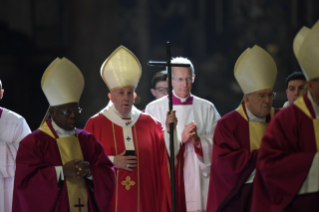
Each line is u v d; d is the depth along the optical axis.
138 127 9.96
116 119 9.95
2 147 9.13
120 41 37.19
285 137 7.31
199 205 10.41
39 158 8.18
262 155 7.34
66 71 8.30
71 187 8.26
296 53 7.62
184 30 38.53
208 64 38.53
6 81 28.80
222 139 8.69
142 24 37.47
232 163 8.38
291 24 36.56
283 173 7.12
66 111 8.26
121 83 9.60
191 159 10.57
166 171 9.80
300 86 9.12
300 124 7.27
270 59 8.56
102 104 33.84
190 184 10.52
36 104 29.19
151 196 9.62
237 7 37.84
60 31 32.03
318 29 7.07
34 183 7.96
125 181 9.52
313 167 6.95
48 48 30.89
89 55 34.22
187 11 38.44
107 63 9.73
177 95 11.06
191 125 10.03
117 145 9.76
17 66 29.09
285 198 7.15
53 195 7.98
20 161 8.09
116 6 35.62
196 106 11.07
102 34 34.66
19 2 29.38
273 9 36.91
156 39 38.44
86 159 8.55
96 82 34.12
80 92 8.53
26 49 29.62
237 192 8.34
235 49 38.19
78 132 8.69
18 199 8.12
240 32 37.94
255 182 7.53
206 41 38.41
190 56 38.69
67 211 8.19
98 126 9.91
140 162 9.66
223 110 37.84
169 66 9.36
